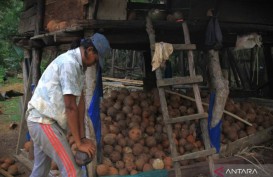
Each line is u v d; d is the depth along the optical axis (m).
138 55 17.84
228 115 6.83
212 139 5.78
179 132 6.18
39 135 3.57
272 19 6.84
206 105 6.75
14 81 17.95
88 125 5.08
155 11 5.93
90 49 3.60
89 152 3.61
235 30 6.61
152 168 5.44
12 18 16.52
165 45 5.11
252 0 6.62
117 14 5.45
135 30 5.81
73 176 3.56
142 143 5.92
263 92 10.23
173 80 5.09
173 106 6.73
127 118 6.47
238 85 11.51
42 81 3.63
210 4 6.10
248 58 13.56
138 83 12.72
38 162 3.86
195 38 6.62
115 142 5.80
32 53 7.15
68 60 3.51
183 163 5.70
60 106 3.57
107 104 6.82
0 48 19.97
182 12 6.32
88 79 5.13
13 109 11.71
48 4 6.65
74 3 5.65
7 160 6.10
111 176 5.14
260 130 6.85
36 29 6.80
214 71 5.75
